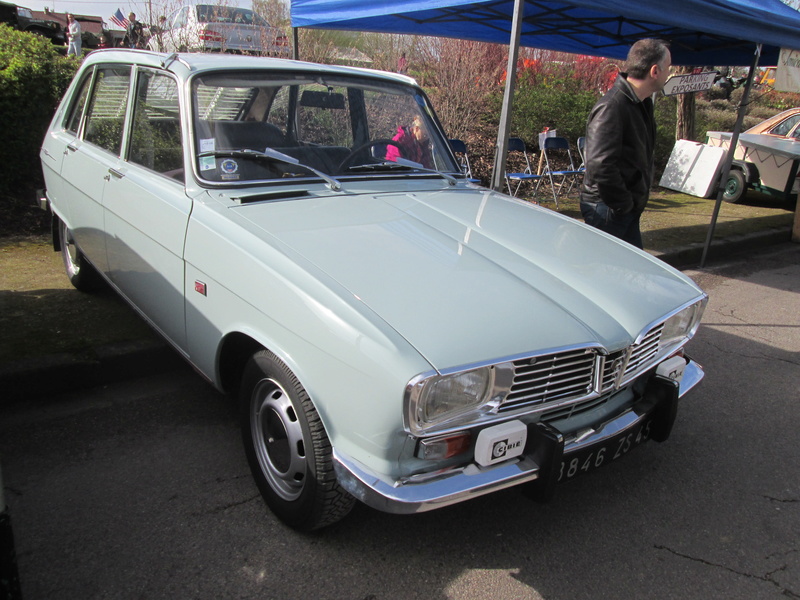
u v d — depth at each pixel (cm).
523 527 267
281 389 237
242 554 239
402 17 672
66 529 245
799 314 569
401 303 212
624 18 624
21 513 252
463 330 204
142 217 306
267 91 316
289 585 226
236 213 262
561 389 222
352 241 250
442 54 1134
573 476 229
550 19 625
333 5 624
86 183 374
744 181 1073
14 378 327
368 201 299
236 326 248
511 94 476
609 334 227
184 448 304
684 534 269
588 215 432
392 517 267
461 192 347
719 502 292
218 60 318
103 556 233
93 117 391
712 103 2064
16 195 658
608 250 295
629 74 396
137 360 366
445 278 232
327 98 338
